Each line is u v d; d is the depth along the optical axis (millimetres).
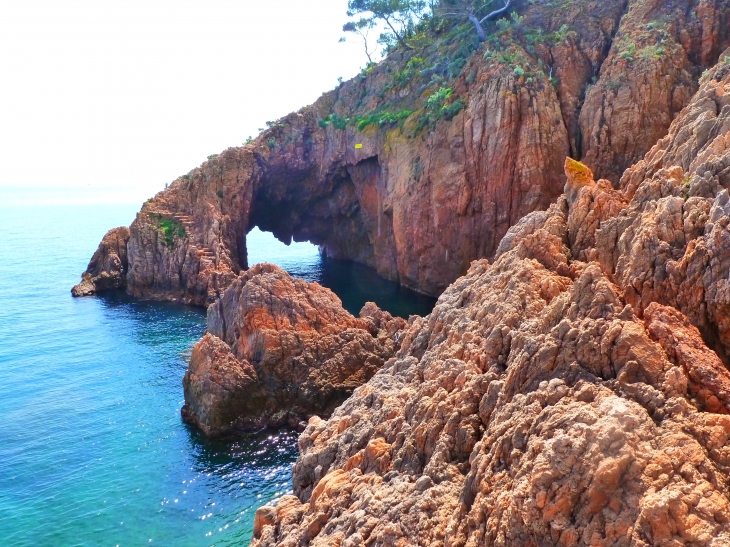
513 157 58531
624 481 11805
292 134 86125
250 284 42469
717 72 33438
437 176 64250
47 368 50031
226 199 81500
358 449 22000
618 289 19203
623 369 14461
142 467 33406
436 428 18359
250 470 33062
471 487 15125
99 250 83125
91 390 45094
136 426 38656
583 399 14336
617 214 23875
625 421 12570
